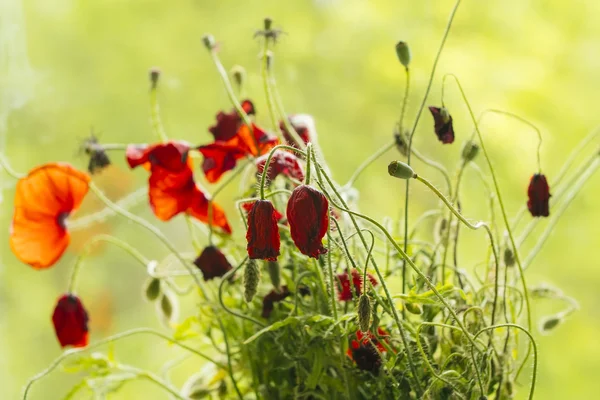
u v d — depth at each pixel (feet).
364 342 4.43
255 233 4.22
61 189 4.79
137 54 7.25
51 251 4.83
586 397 6.10
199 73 7.22
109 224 6.88
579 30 6.75
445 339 4.50
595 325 6.27
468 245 5.65
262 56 4.73
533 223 4.80
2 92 6.26
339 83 7.09
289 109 6.97
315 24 7.25
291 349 4.58
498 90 6.72
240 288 4.72
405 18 7.04
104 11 7.21
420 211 6.07
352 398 4.51
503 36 6.88
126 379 4.76
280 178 4.80
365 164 4.67
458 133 6.41
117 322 6.97
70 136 6.97
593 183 6.36
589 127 6.55
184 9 7.35
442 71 6.75
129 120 7.18
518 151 6.38
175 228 6.79
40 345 6.84
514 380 4.55
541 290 4.76
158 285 4.77
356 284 4.49
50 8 6.98
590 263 6.34
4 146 6.25
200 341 5.03
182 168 4.62
